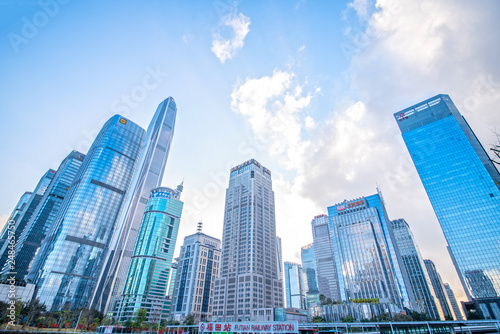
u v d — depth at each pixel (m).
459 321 80.50
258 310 163.38
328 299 197.38
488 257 158.88
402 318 138.12
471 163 184.38
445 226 179.00
